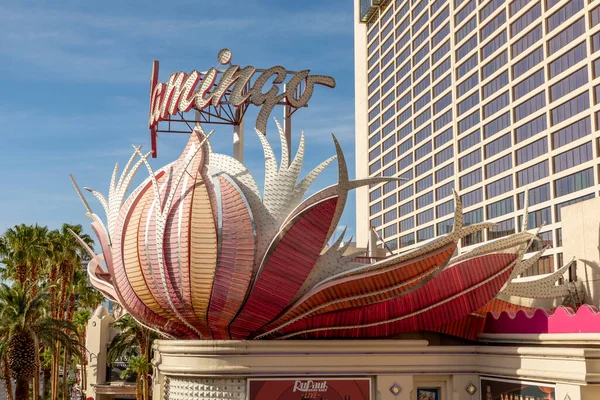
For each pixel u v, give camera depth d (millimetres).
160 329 37438
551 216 76625
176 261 33469
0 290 46656
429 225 108312
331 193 32656
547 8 80125
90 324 70438
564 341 29031
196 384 33375
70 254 66312
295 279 32906
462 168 99188
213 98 41531
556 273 37438
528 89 83250
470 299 34812
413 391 33750
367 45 141250
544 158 78375
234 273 32969
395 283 32844
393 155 125125
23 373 45906
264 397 32250
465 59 99250
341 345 32969
